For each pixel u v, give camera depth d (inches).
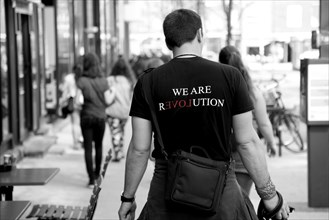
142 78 159.3
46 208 283.4
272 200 161.8
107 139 655.1
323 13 347.9
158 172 157.9
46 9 737.0
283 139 570.9
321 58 340.2
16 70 529.7
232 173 157.8
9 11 514.9
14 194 398.0
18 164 504.7
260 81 688.4
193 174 151.4
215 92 154.4
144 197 379.9
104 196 386.0
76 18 934.4
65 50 824.9
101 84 408.2
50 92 729.0
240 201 156.9
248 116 156.1
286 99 754.2
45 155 552.7
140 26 1622.8
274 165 500.1
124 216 165.6
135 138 159.8
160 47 1316.4
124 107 502.3
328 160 342.0
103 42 1258.0
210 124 154.4
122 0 1594.5
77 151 582.6
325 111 337.7
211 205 151.3
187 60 157.4
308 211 339.0
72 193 401.4
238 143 158.1
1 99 476.1
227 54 238.4
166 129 156.3
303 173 464.4
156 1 1489.9
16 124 532.7
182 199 150.9
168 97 155.5
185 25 158.9
